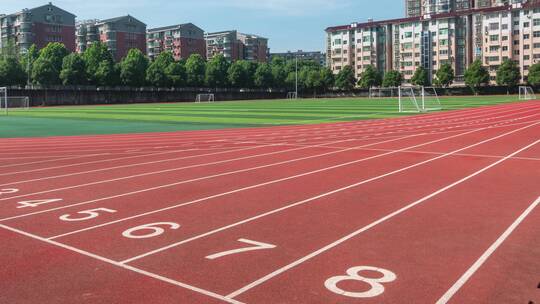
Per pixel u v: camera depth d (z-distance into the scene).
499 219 7.89
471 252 6.34
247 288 5.29
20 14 116.50
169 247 6.67
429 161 14.36
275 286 5.33
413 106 52.88
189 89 103.31
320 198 9.59
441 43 131.12
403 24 137.38
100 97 81.19
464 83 124.00
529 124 27.58
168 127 29.02
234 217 8.21
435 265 5.89
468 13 127.12
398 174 12.23
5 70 80.12
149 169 13.45
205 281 5.49
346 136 22.22
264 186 10.86
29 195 10.13
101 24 132.75
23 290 5.28
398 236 7.07
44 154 17.09
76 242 6.91
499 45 122.44
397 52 139.62
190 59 105.19
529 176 11.72
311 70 125.06
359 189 10.43
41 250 6.57
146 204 9.20
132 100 86.00
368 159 14.91
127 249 6.60
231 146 18.73
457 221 7.81
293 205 9.03
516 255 6.20
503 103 57.78
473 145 18.19
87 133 25.73
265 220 8.01
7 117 41.19
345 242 6.82
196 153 16.77
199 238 7.07
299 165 13.88
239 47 170.12
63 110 54.88
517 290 5.14
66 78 84.25
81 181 11.73
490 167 13.13
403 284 5.35
